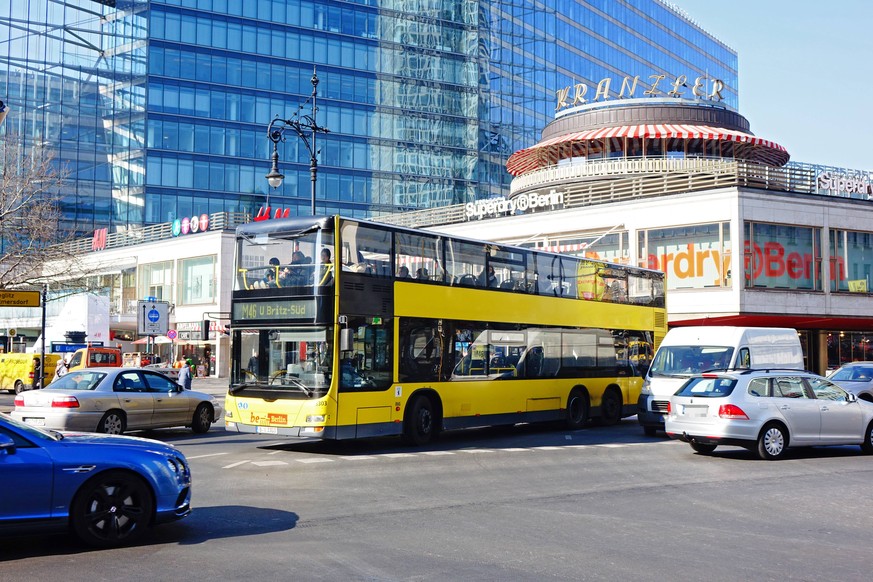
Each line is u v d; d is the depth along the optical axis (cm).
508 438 2106
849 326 3997
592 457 1688
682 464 1584
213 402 2186
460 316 1978
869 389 2569
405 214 5372
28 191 3566
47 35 7812
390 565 794
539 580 745
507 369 2100
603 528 979
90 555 825
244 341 1769
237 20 7744
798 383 1709
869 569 795
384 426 1767
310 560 809
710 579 753
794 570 788
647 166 4603
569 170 4781
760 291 3966
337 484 1309
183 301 5922
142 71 7381
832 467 1559
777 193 4050
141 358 4541
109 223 7581
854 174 4322
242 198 7669
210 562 798
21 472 807
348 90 8256
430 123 8706
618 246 4306
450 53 8894
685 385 1731
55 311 5716
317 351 1678
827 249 4144
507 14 9369
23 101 7738
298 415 1664
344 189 8162
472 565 796
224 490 1238
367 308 1741
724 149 4681
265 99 7831
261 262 1772
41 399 1850
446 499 1175
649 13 11375
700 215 4053
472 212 4994
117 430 1919
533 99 9544
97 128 7675
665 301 2750
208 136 7562
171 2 7475
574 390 2327
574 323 2342
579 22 10106
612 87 10538
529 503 1148
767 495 1233
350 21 8306
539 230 4600
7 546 863
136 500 877
